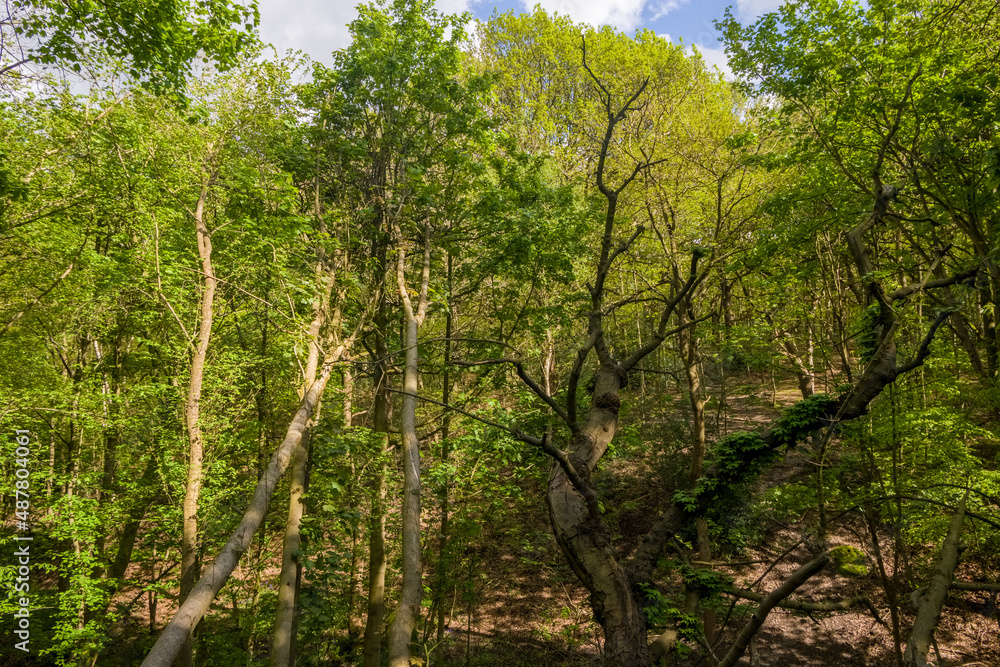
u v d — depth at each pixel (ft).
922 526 37.99
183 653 36.70
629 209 61.21
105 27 27.09
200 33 28.99
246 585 52.47
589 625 52.31
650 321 69.10
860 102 40.91
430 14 49.24
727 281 59.00
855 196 48.37
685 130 59.67
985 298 44.45
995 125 38.42
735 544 51.65
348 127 49.14
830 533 56.65
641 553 34.47
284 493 47.78
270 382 50.98
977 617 48.01
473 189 52.16
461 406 47.83
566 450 31.65
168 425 47.14
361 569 55.98
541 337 54.34
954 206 42.63
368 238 49.90
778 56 43.70
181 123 43.01
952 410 40.81
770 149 54.49
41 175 40.06
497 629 57.11
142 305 50.34
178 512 42.57
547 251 52.31
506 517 63.21
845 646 48.70
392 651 17.72
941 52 38.70
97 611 46.47
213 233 41.57
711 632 45.62
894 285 55.01
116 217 45.75
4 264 45.96
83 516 40.52
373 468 47.03
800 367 63.21
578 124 71.20
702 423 51.60
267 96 44.75
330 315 46.37
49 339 52.44
